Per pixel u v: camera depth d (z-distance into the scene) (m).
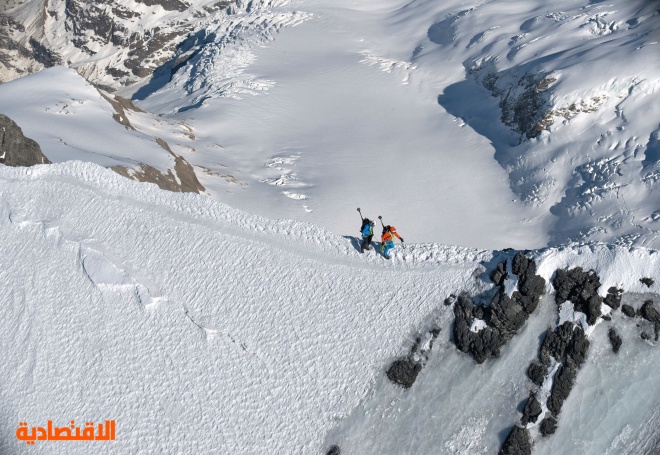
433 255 30.78
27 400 29.92
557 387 27.11
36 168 35.53
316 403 28.31
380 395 28.23
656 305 27.47
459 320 28.78
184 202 33.78
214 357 29.64
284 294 30.61
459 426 27.44
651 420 26.41
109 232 33.06
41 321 31.64
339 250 31.72
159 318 30.69
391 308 29.72
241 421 28.23
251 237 32.28
